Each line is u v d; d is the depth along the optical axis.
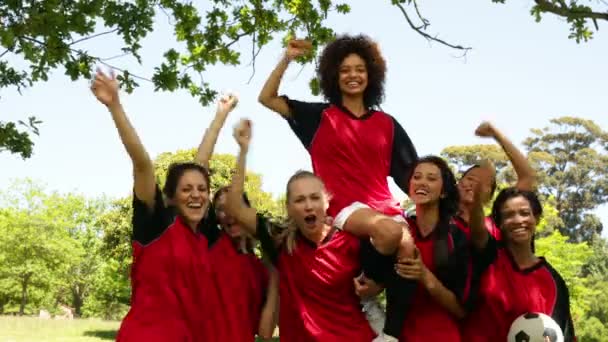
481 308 5.61
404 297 5.14
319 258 5.15
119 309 60.41
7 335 30.19
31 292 50.62
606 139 65.19
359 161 5.52
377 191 5.52
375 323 5.32
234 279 5.30
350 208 5.21
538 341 5.31
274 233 5.39
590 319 39.38
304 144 5.75
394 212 5.43
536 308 5.57
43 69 10.92
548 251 28.39
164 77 11.92
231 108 6.16
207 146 5.94
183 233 5.17
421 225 5.36
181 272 5.06
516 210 5.64
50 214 51.28
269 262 5.56
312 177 5.25
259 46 13.78
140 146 4.96
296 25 13.62
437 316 5.30
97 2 10.90
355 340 5.15
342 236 5.18
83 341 28.23
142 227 5.10
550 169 65.31
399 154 5.71
